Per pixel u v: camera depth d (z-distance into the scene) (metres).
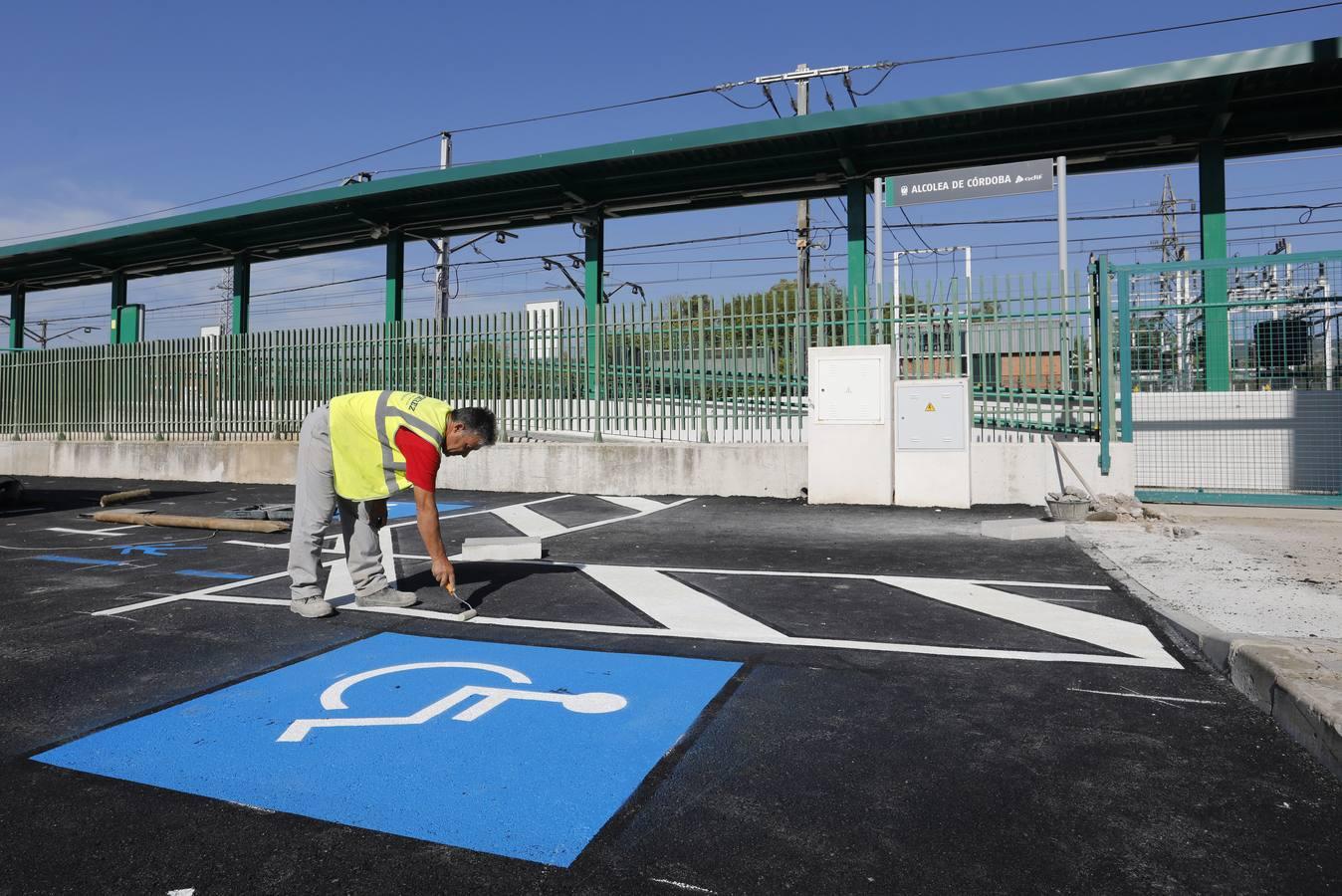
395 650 4.39
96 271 24.16
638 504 11.07
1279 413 10.45
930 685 3.79
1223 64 11.15
